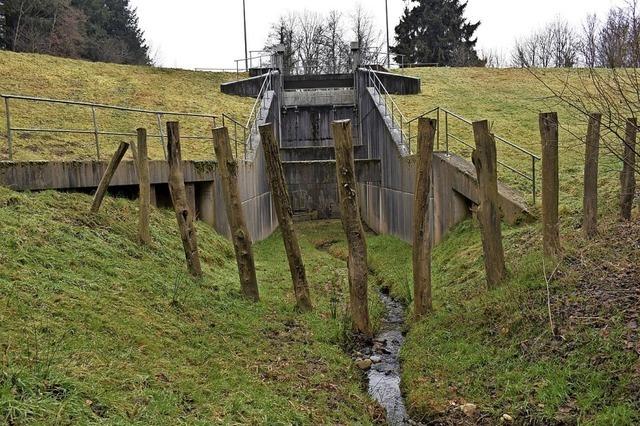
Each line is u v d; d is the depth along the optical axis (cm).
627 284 732
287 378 679
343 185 921
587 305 712
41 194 981
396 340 934
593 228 958
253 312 916
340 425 594
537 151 1927
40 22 4512
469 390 671
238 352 721
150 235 1070
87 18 5238
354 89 3028
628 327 632
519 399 612
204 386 572
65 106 2105
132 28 6372
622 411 522
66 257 774
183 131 2195
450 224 1444
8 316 544
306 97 3023
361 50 3319
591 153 938
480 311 845
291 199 2361
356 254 932
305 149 2791
